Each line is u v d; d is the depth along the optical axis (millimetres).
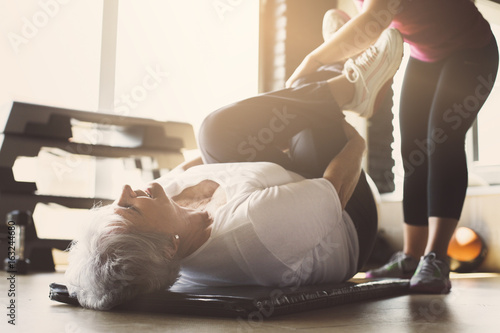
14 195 3023
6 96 3656
